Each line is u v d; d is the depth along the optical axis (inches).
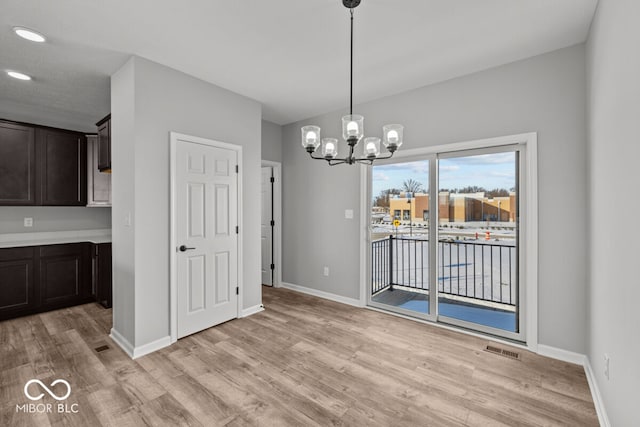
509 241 110.0
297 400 77.1
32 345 107.0
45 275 140.4
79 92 129.1
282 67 110.2
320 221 165.9
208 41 93.0
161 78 107.2
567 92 95.3
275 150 182.2
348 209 153.9
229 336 115.0
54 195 148.9
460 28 86.9
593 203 81.6
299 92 133.6
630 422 53.5
